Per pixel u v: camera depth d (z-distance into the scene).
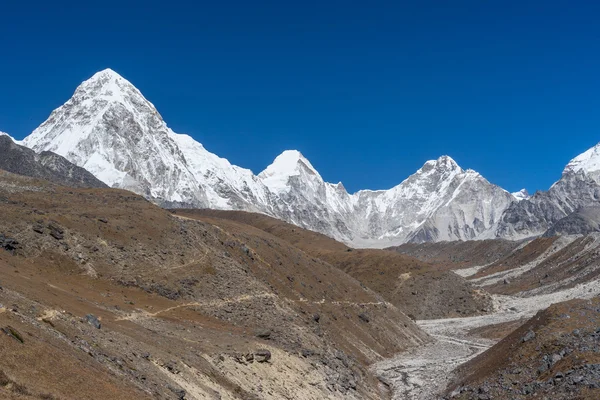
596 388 67.25
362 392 93.44
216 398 64.19
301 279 142.75
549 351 82.12
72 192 140.25
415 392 99.56
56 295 76.00
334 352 105.69
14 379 42.69
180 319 90.00
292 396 77.38
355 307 146.12
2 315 52.56
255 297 112.00
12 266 86.56
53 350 50.19
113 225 115.69
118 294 93.88
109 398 47.34
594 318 88.88
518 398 74.69
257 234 166.00
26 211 106.81
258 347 83.62
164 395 56.00
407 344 147.75
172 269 110.06
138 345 65.94
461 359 129.25
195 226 132.75
